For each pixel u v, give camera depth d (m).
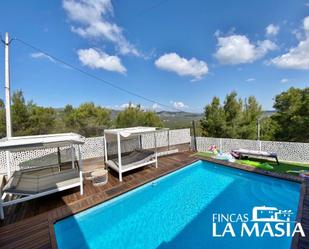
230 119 17.95
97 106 20.89
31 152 9.08
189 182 8.89
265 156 10.32
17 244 4.19
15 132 13.64
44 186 6.43
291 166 9.58
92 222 5.75
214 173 10.09
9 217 5.36
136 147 12.72
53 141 6.05
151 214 6.18
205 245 4.70
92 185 7.79
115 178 8.65
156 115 23.05
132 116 21.14
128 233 5.23
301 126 18.50
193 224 5.58
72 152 8.91
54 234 4.56
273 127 20.78
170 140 14.55
